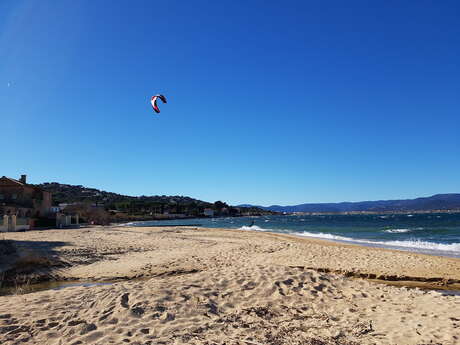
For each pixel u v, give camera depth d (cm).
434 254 1862
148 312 640
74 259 1498
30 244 1819
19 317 623
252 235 3238
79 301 725
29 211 4828
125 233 3272
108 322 593
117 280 1167
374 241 2756
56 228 4350
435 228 4581
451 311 677
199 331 572
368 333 576
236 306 732
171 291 764
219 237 2906
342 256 1574
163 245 2103
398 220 8619
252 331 585
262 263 1391
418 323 611
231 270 983
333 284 897
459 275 1195
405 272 1235
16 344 504
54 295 788
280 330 593
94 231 3547
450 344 514
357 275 1222
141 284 834
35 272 1263
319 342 534
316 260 1465
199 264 1375
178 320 618
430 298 787
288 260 1466
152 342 512
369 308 725
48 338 529
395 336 555
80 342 509
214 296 775
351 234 3741
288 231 4356
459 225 5362
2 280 1148
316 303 760
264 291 816
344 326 611
